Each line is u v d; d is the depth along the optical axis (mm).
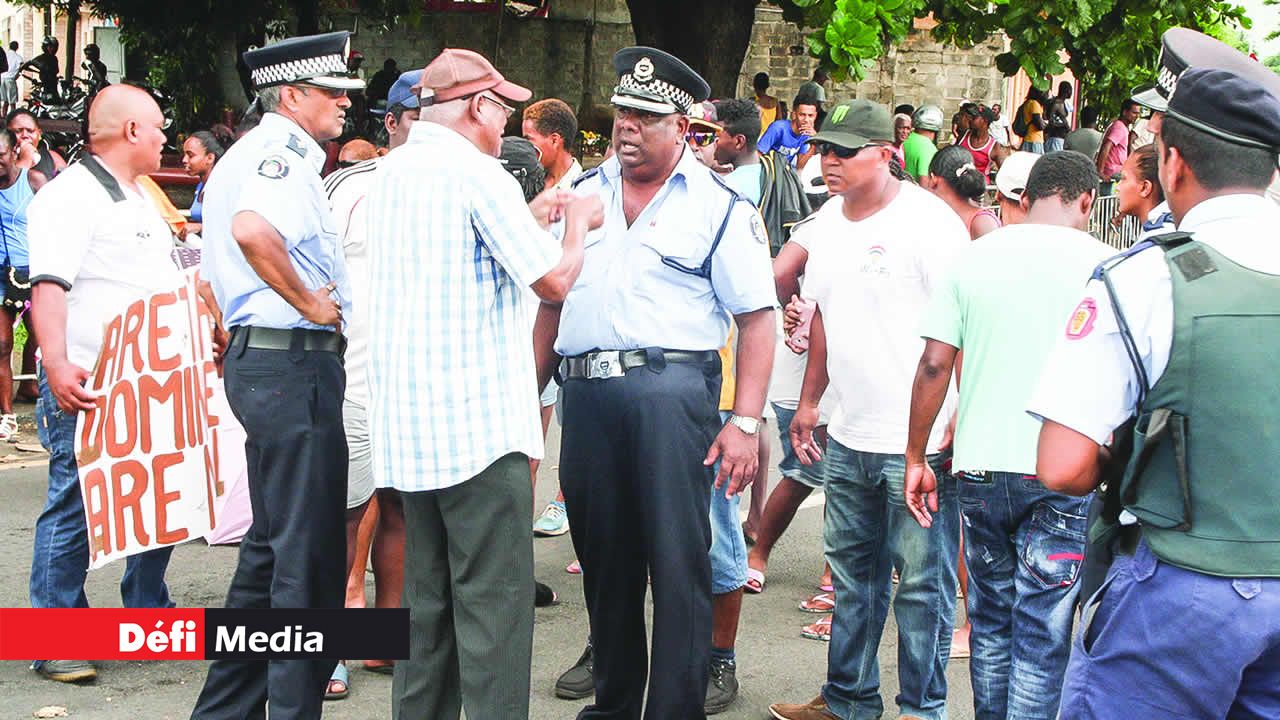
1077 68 12359
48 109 16750
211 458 4680
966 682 4832
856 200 4121
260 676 3873
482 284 3357
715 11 14172
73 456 4535
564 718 4410
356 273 4707
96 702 4406
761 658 5004
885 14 10359
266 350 3760
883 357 4051
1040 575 3619
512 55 21922
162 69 16453
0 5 33625
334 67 3842
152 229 4570
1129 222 11148
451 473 3338
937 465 4062
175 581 5629
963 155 5520
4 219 8062
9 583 5480
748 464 3783
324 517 3799
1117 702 2541
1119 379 2490
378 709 4449
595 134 20969
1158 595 2473
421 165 3342
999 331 3604
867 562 4270
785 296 5238
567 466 3854
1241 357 2395
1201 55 2781
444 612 3564
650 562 3709
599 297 3738
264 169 3650
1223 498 2414
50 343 4293
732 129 6074
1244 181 2506
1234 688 2434
